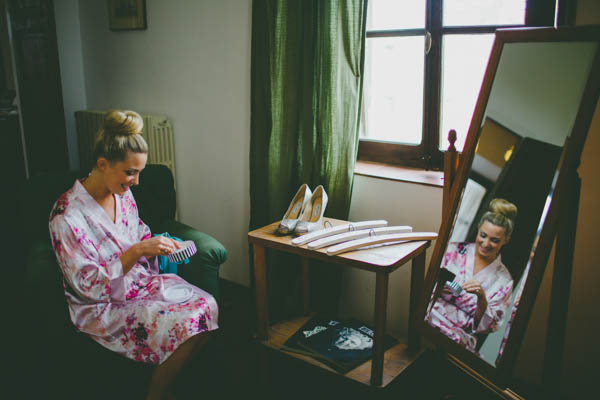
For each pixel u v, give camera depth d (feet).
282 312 7.95
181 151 9.72
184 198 9.94
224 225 9.37
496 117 4.67
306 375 6.89
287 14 6.91
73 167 11.51
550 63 4.20
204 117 9.14
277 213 7.61
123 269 5.45
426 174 6.93
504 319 4.34
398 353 5.97
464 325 4.75
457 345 4.78
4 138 11.20
